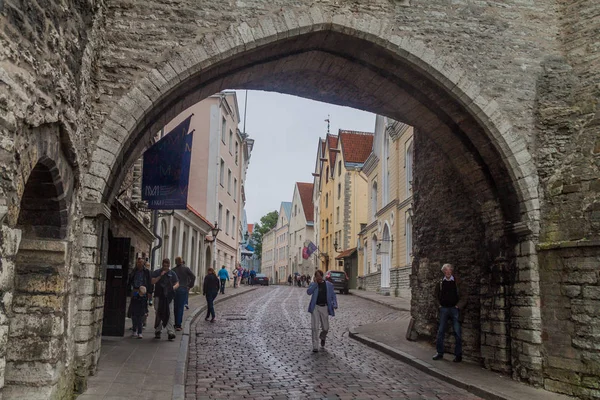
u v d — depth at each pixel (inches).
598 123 328.8
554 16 372.2
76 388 266.8
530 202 344.5
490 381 335.9
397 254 1101.1
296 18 326.3
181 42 313.9
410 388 324.5
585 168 326.0
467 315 414.3
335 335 567.8
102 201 291.4
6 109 165.2
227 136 1305.4
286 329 594.9
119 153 299.1
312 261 2433.6
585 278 308.7
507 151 350.0
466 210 424.8
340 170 1895.9
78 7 246.2
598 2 354.0
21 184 181.9
